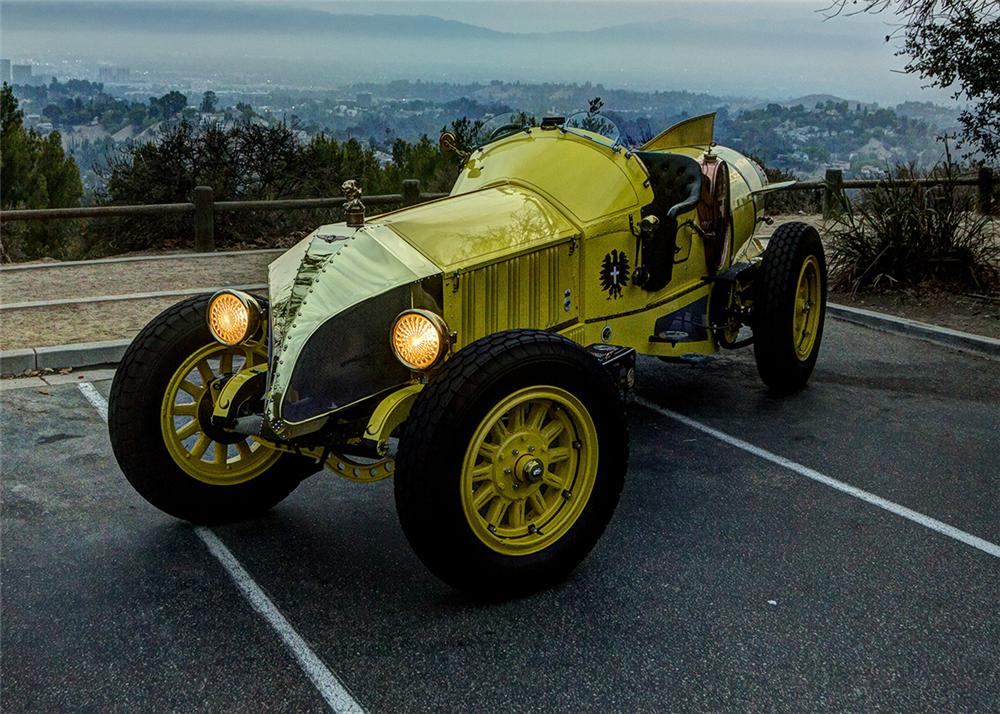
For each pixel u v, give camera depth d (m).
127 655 3.33
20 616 3.59
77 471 4.97
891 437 5.46
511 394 3.50
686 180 5.43
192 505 4.25
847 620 3.51
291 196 13.28
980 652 3.29
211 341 4.21
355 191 4.12
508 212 4.48
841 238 9.30
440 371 3.63
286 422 3.62
